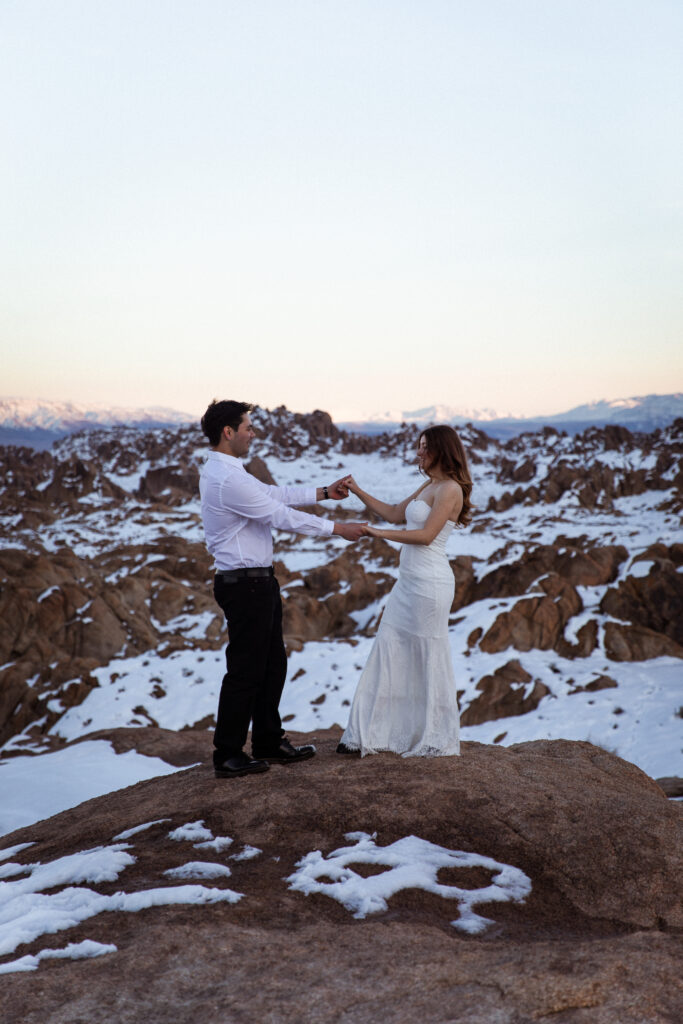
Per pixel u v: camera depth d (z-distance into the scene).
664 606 18.89
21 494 75.12
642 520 54.28
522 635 18.55
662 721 14.22
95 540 48.16
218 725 4.94
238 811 4.30
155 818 4.47
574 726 14.68
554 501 67.31
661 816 4.18
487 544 39.91
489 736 14.96
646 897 3.53
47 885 3.63
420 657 5.11
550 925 3.28
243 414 4.89
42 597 21.59
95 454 108.56
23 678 18.48
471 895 3.43
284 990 2.30
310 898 3.30
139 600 23.86
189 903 3.18
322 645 19.97
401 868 3.59
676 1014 2.08
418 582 5.10
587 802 4.34
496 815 4.15
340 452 109.62
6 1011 2.20
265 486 5.20
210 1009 2.19
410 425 117.94
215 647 20.67
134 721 16.83
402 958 2.54
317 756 5.29
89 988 2.33
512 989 2.20
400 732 5.15
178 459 99.31
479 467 95.69
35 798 10.34
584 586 20.55
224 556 4.84
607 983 2.22
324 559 37.97
